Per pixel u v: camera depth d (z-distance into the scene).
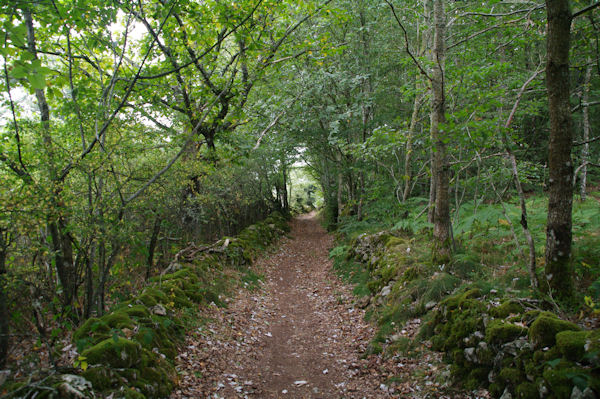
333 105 12.30
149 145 6.02
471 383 3.47
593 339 2.68
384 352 4.73
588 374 2.52
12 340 3.48
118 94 6.25
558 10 3.31
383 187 11.23
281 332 6.22
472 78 5.98
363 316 6.28
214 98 6.39
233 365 4.70
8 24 2.08
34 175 4.22
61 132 5.59
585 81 7.74
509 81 7.21
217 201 11.66
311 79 10.73
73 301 4.44
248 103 11.45
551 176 3.60
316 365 4.89
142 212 6.25
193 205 9.39
